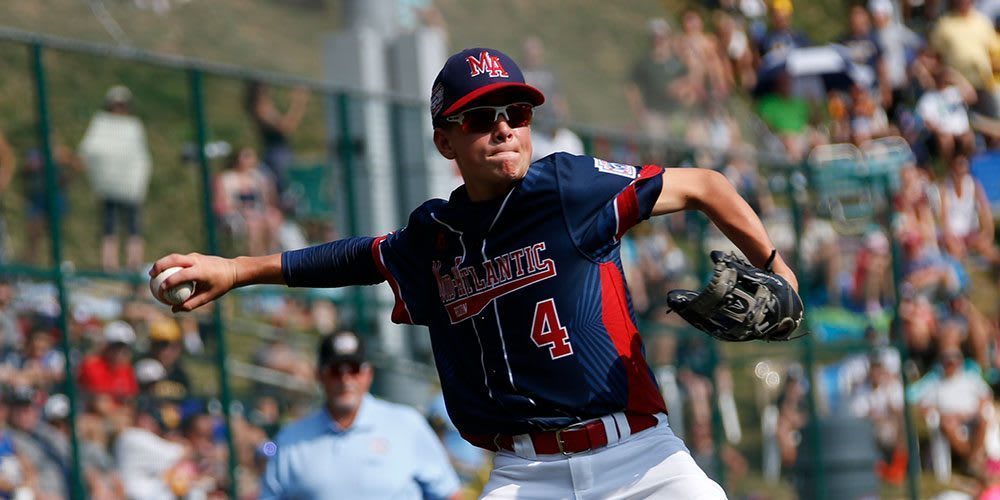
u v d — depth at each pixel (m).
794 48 60.41
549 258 13.97
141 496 29.09
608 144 40.34
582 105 45.62
